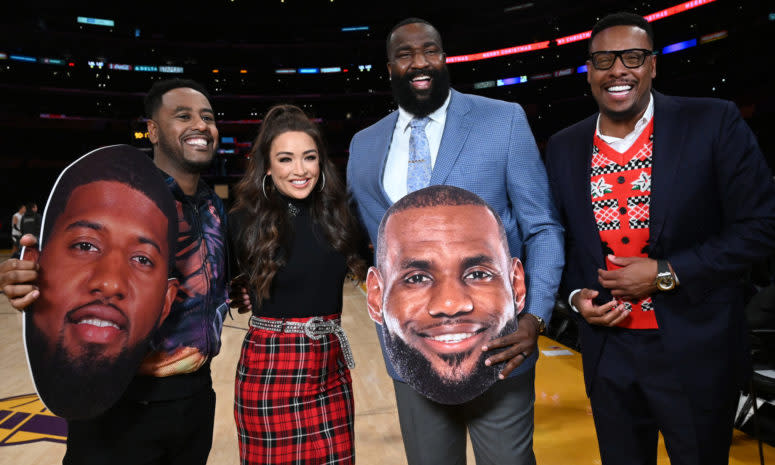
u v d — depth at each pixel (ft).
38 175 79.30
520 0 94.02
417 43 4.20
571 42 88.69
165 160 4.56
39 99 87.86
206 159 4.56
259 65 102.53
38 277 3.20
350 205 4.93
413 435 4.33
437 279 3.72
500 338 3.66
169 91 4.52
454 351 3.71
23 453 7.72
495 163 4.27
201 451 4.41
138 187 3.67
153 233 3.71
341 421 4.74
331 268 4.84
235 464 7.41
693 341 4.08
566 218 4.72
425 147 4.39
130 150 3.69
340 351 4.90
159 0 95.96
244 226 4.81
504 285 3.72
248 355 4.75
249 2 99.76
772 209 3.87
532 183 4.28
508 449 4.13
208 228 4.56
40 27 90.12
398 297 3.80
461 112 4.38
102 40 92.22
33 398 10.10
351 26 101.96
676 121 4.20
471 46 98.02
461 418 4.40
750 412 7.39
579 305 4.32
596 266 4.47
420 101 4.31
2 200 76.07
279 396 4.55
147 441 3.99
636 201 4.28
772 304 6.67
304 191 4.67
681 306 4.11
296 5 100.78
